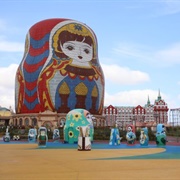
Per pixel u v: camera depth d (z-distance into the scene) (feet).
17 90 423.64
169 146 187.42
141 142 191.21
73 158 103.96
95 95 414.62
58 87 393.29
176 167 79.46
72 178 61.82
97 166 81.10
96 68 423.23
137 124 465.88
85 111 220.64
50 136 288.10
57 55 403.13
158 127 194.59
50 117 382.83
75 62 406.41
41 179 60.54
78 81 401.49
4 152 131.03
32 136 232.12
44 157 107.45
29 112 404.57
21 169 74.49
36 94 400.06
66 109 393.70
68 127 215.10
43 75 396.16
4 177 62.75
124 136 270.46
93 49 429.79
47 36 410.31
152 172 70.54
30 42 422.41
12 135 290.15
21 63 426.10
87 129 147.33
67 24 418.31
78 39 417.08
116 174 67.36
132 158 104.78
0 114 541.34
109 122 654.53
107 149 155.22
